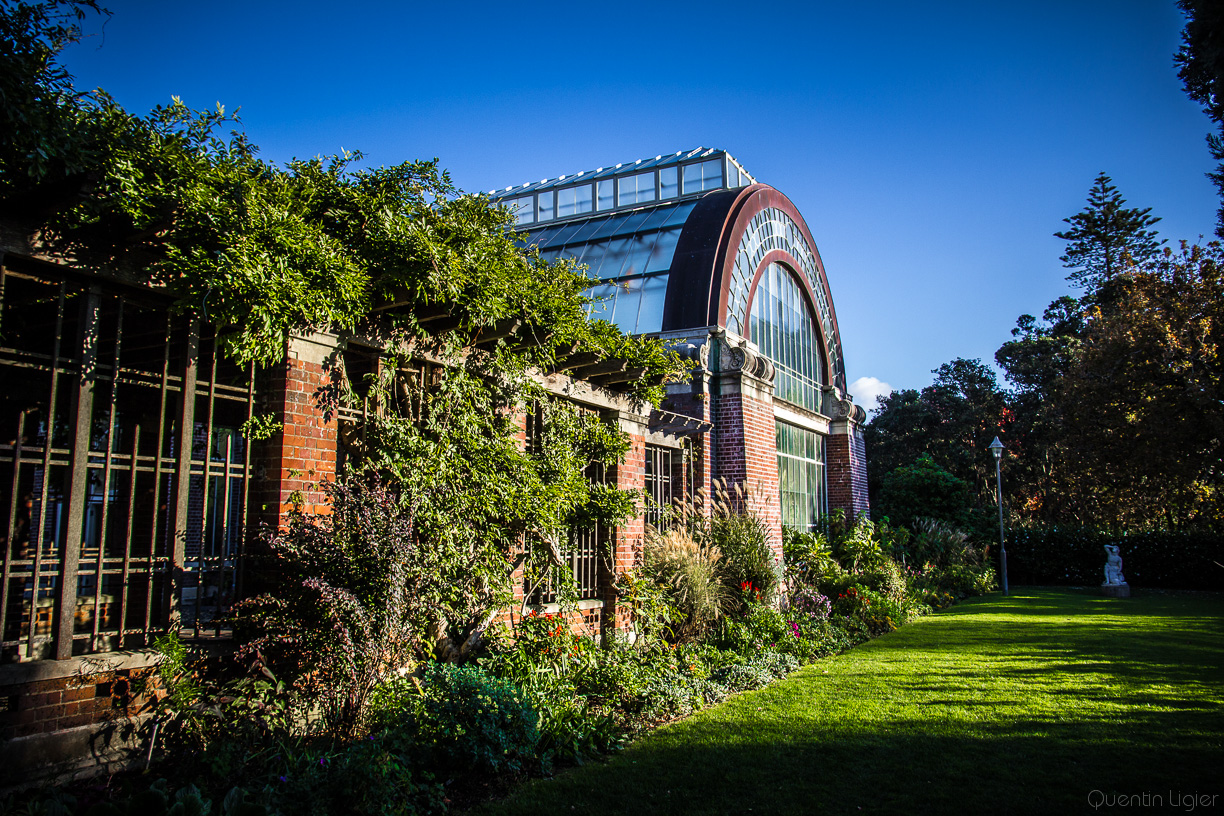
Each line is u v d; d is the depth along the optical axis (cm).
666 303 1402
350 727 454
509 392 684
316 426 518
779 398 1561
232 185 434
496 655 602
